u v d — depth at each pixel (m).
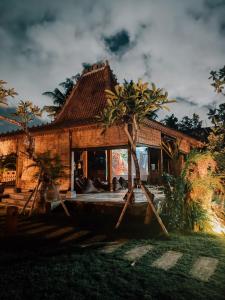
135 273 5.03
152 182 18.25
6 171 17.05
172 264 5.48
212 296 4.19
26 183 15.26
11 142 16.61
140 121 8.33
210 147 9.39
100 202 10.69
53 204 11.37
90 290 4.38
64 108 16.42
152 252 6.22
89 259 5.77
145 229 8.42
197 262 5.57
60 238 7.66
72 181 13.26
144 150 19.05
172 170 9.02
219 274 4.96
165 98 7.55
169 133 15.10
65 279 4.78
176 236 7.55
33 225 9.29
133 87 7.70
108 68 16.55
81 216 10.60
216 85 7.77
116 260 5.71
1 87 9.70
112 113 7.87
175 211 8.33
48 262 5.60
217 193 9.51
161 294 4.24
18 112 10.57
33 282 4.66
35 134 14.66
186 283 4.61
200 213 8.27
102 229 8.59
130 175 10.86
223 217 8.59
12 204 13.19
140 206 9.87
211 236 7.61
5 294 4.25
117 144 11.84
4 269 5.25
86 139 12.92
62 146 13.84
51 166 12.20
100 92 15.69
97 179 16.03
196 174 8.62
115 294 4.25
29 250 6.53
